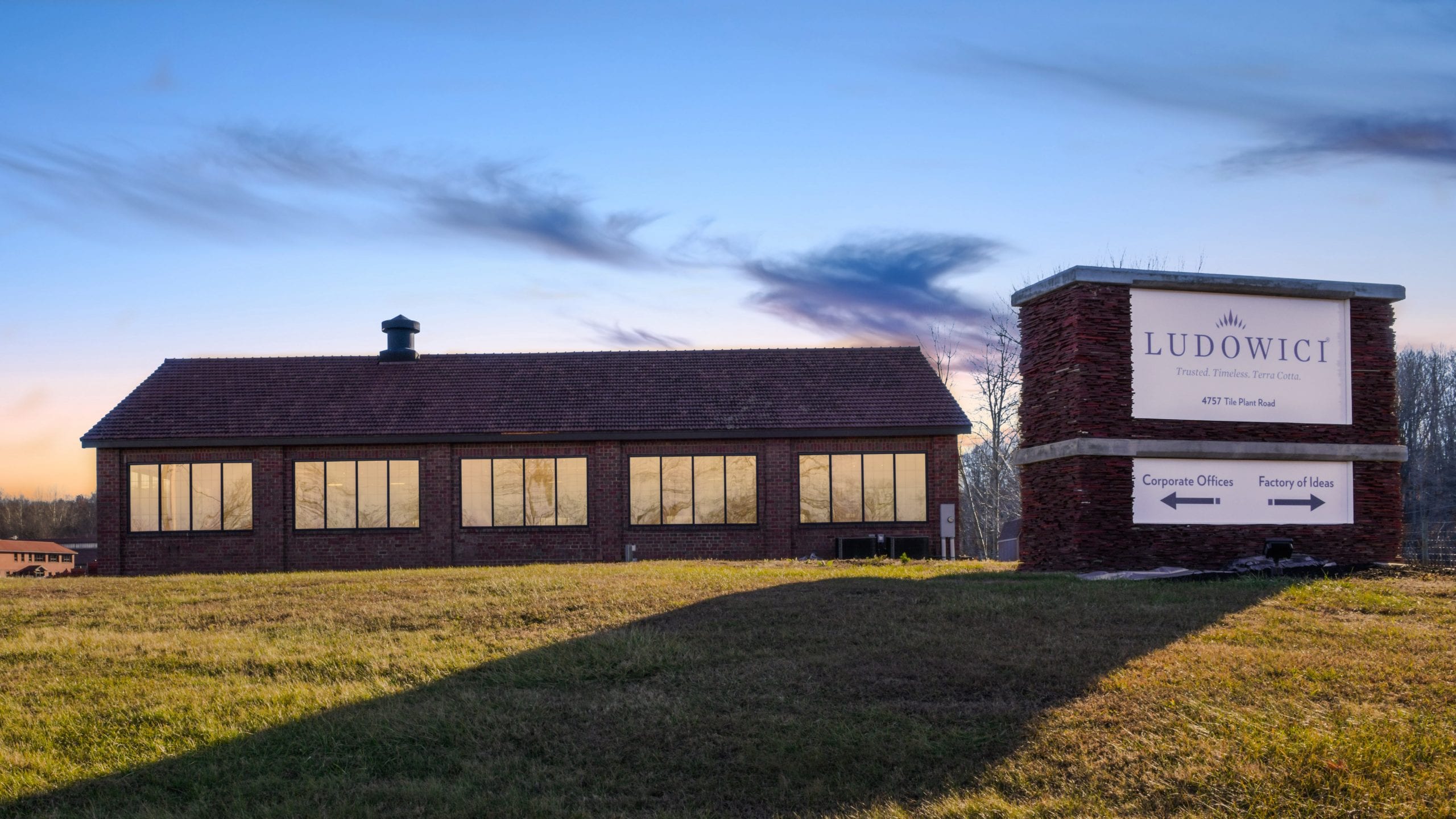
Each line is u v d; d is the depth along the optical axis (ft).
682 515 101.09
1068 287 61.72
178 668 40.32
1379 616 44.24
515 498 101.24
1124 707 31.07
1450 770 26.37
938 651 38.37
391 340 113.91
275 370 110.73
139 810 26.94
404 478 101.30
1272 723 29.45
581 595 52.60
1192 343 61.77
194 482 100.78
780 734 30.76
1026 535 65.36
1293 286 62.44
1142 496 60.39
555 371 110.73
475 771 29.01
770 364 111.34
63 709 34.91
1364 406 63.72
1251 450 61.00
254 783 28.32
